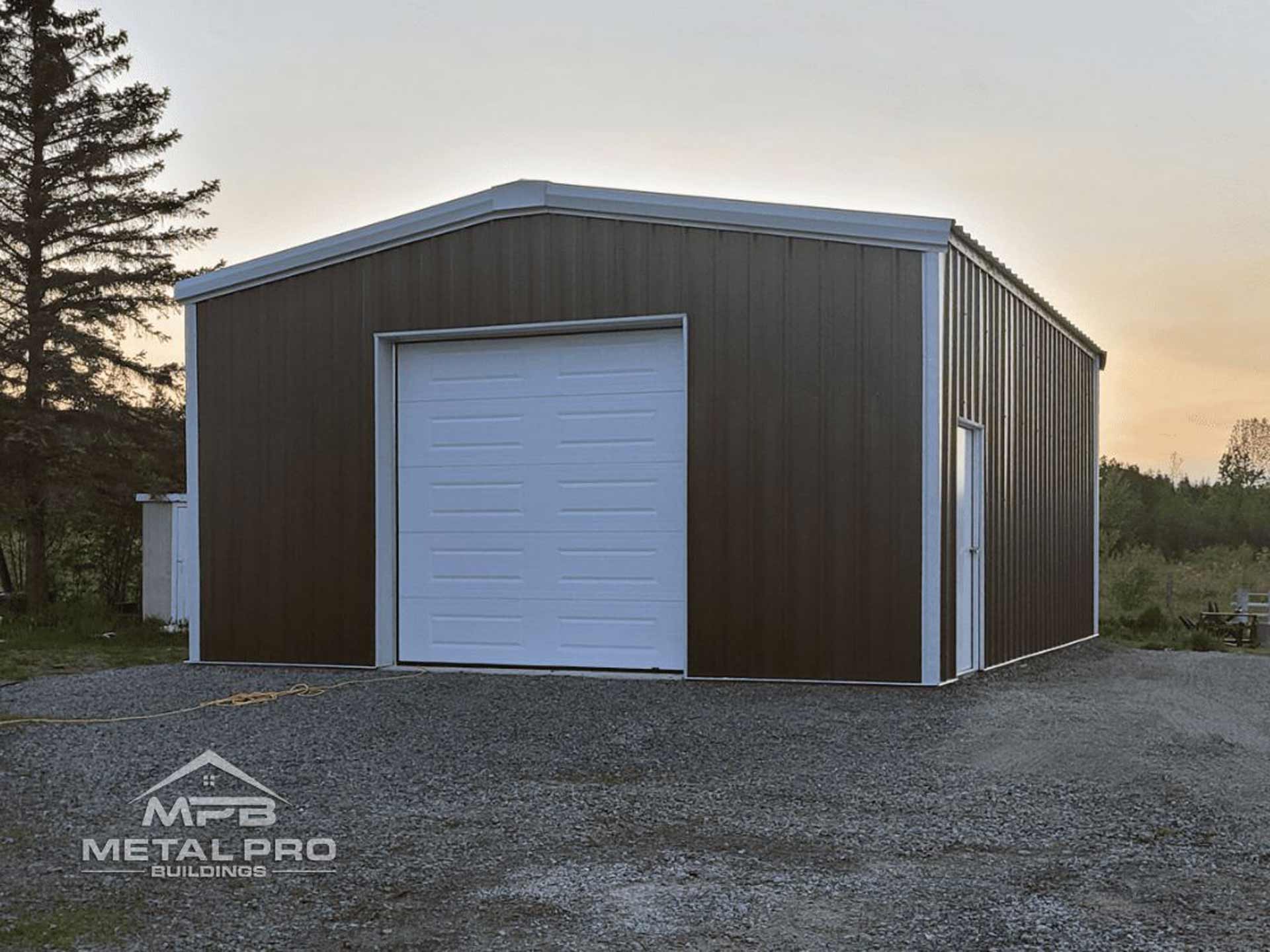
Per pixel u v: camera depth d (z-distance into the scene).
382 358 10.01
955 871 4.30
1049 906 3.89
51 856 4.66
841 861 4.44
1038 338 11.64
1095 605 14.55
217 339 10.55
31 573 17.70
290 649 10.23
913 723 7.01
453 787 5.67
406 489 10.05
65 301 18.56
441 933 3.72
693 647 8.90
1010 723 6.93
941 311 8.40
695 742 6.57
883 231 8.43
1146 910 3.85
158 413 19.45
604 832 4.87
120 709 7.95
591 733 6.82
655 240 9.08
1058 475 12.48
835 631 8.55
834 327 8.59
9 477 17.55
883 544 8.43
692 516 8.93
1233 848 4.57
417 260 9.84
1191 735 6.61
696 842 4.71
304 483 10.21
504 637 9.71
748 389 8.80
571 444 9.52
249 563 10.41
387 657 9.99
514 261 9.52
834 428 8.57
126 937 3.74
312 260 10.13
